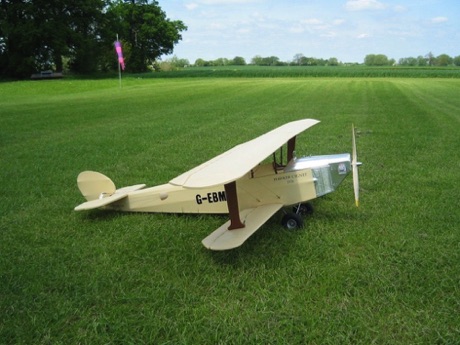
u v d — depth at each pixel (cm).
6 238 555
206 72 7788
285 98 2619
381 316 369
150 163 952
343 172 566
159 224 584
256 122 1590
